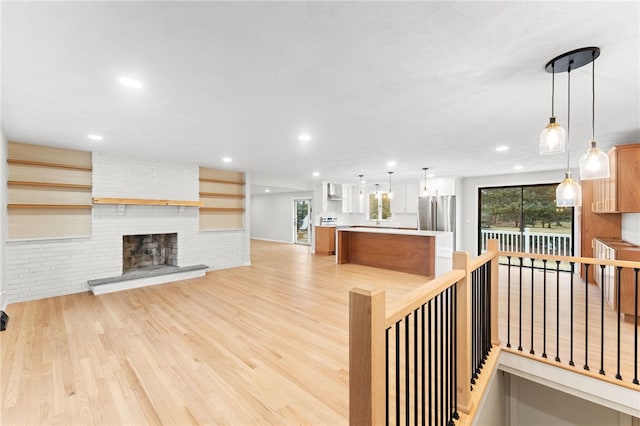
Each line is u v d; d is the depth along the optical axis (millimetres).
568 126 2971
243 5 1250
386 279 5242
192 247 5711
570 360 2258
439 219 7297
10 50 1606
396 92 2180
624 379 2064
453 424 1609
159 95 2244
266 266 6500
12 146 3859
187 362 2375
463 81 1997
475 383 2035
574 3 1228
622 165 3324
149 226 5117
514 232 6695
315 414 1789
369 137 3496
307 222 10750
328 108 2521
